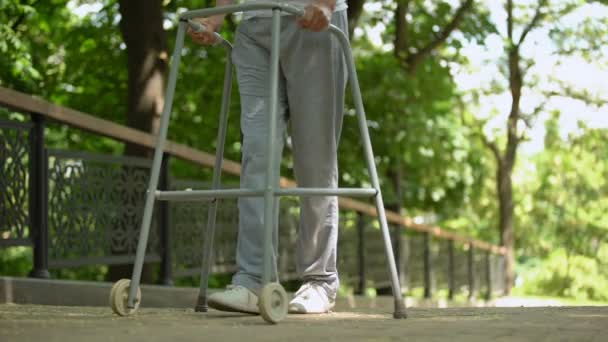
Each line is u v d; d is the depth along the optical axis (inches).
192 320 98.7
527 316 105.7
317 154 119.4
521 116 872.3
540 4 803.4
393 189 528.1
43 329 81.2
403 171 634.8
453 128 568.4
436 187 672.4
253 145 113.9
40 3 416.8
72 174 201.2
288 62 115.3
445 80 560.7
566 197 1099.3
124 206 220.5
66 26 434.3
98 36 423.8
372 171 108.8
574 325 89.4
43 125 186.7
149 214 105.3
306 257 122.3
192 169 462.3
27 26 427.8
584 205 1088.8
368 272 392.2
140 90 327.3
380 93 489.4
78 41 428.1
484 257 730.2
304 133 117.8
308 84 115.8
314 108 116.6
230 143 454.3
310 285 121.6
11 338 73.2
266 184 97.3
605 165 1076.5
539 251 1141.1
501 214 874.8
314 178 121.2
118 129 211.0
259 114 115.4
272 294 93.6
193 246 251.0
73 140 445.4
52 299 173.9
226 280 455.8
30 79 331.6
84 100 437.7
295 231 314.2
